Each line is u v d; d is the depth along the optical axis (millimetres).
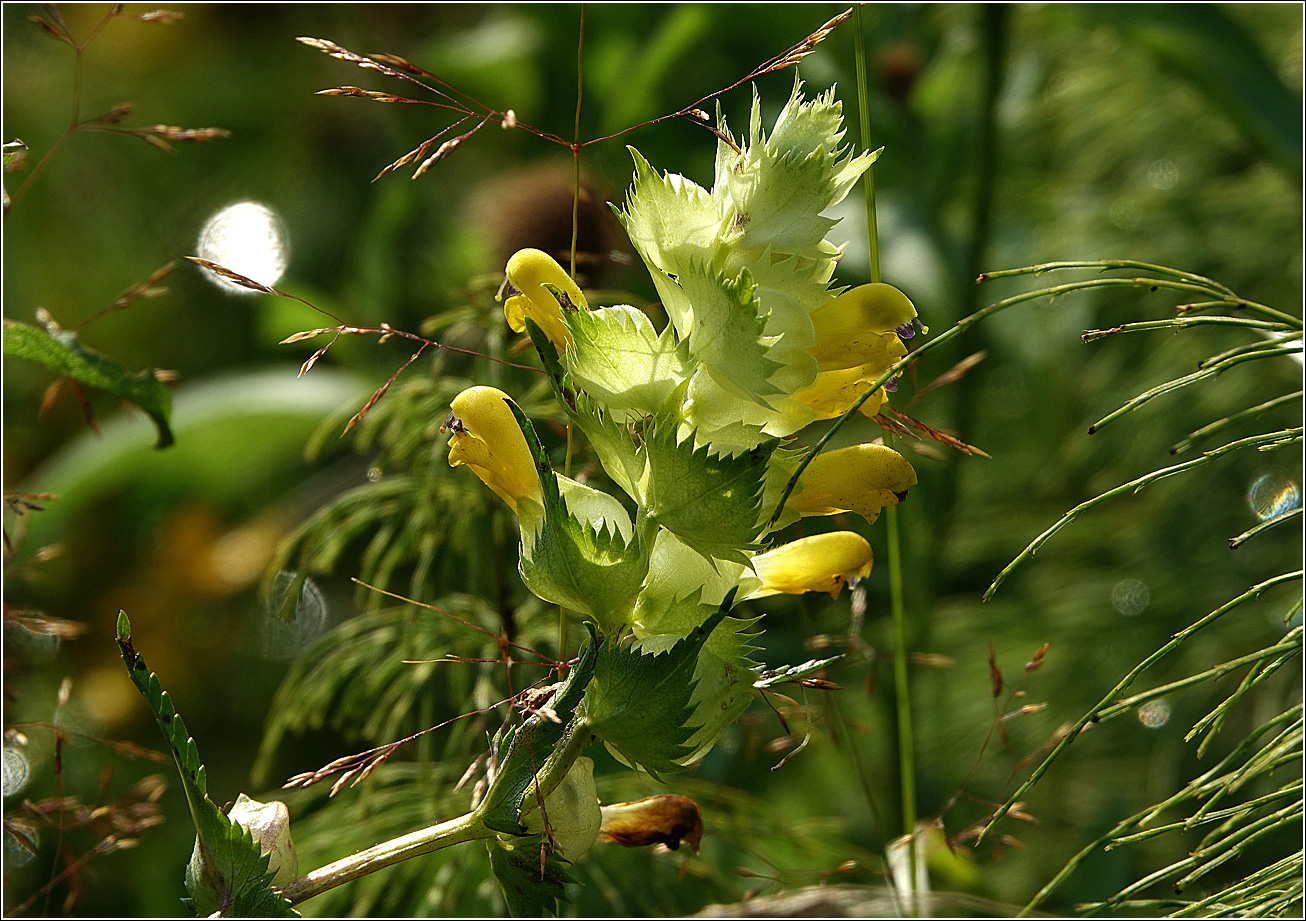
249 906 485
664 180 493
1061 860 880
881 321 491
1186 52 930
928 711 1000
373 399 503
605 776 656
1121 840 513
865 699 922
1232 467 1037
